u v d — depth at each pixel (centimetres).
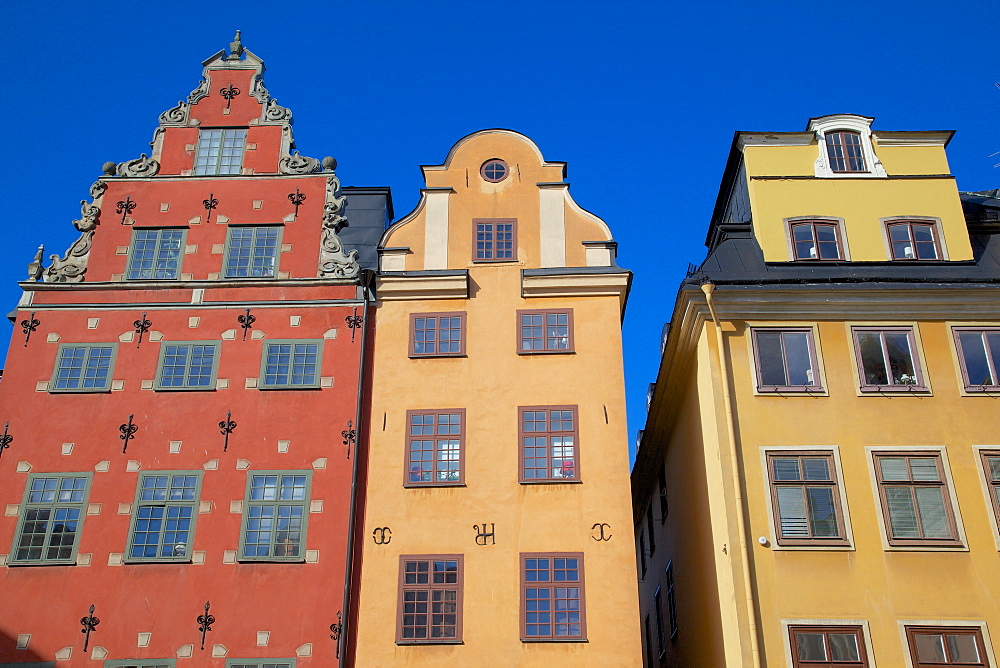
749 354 2127
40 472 2100
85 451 2120
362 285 2291
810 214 2366
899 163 2442
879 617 1864
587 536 2009
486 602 1961
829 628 1859
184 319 2262
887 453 2019
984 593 1881
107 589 1980
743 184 2505
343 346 2222
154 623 1947
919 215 2361
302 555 2003
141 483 2083
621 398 2142
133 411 2159
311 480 2077
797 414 2062
